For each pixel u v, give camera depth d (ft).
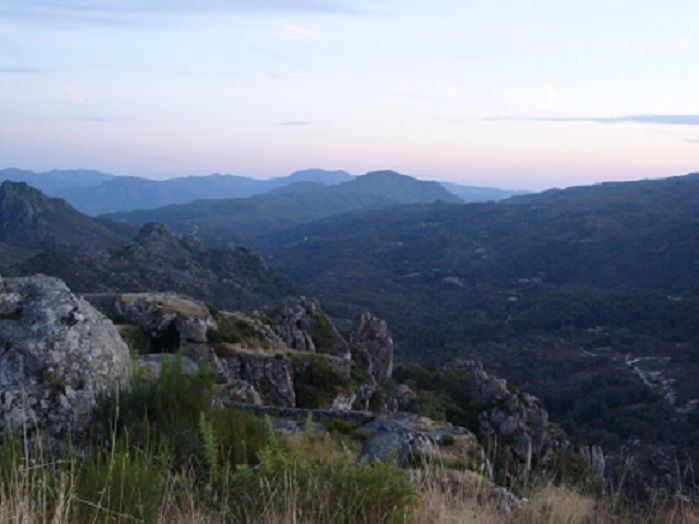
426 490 20.18
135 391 25.64
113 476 17.25
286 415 42.63
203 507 17.54
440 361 297.33
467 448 38.96
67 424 23.68
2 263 346.95
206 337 84.64
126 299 85.87
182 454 21.09
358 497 18.30
